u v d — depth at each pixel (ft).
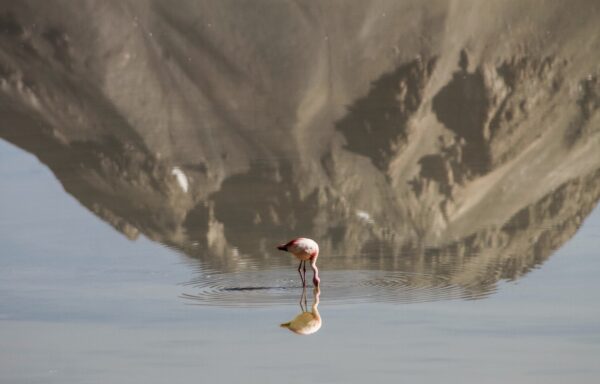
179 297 152.56
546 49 349.20
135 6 402.11
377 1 384.88
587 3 371.15
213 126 297.53
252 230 194.70
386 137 271.08
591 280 157.79
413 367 124.57
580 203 209.26
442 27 371.35
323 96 327.06
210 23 390.21
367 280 157.58
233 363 127.34
